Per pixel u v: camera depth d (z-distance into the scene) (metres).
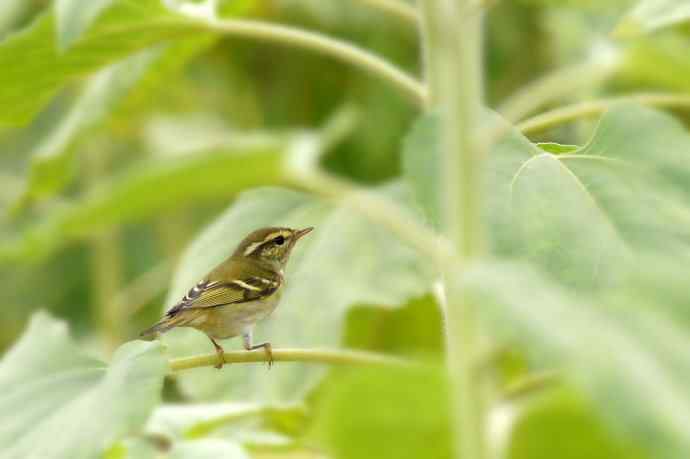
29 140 5.57
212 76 5.50
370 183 5.46
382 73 4.93
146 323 5.51
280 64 5.49
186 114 5.47
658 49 4.89
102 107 5.08
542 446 4.80
